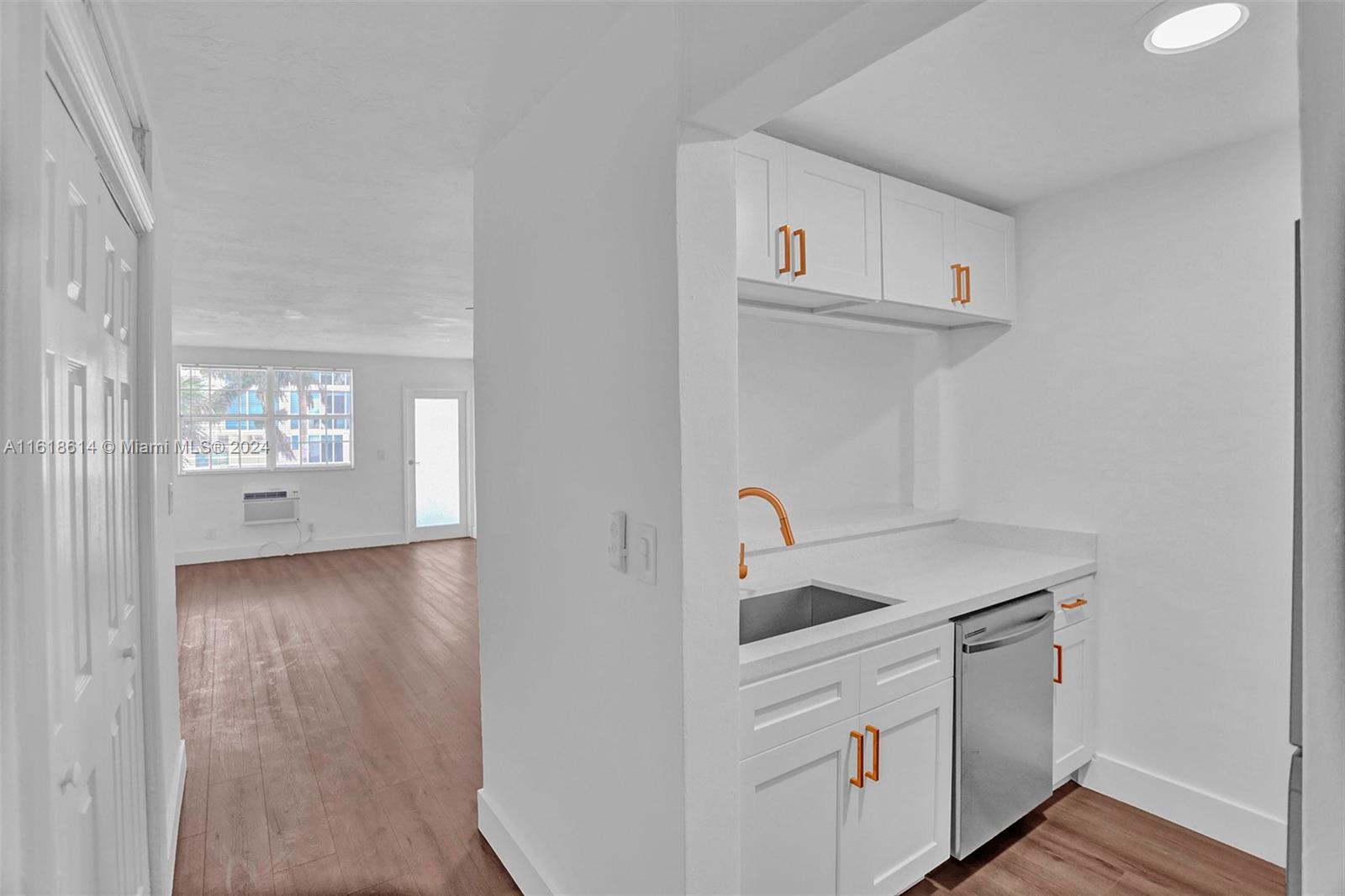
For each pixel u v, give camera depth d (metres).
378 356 8.04
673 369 1.34
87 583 1.17
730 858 1.41
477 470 2.34
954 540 3.04
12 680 0.66
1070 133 2.17
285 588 6.00
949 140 2.22
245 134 2.02
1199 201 2.34
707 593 1.37
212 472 7.15
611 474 1.56
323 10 1.42
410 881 2.12
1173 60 1.74
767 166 2.04
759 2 1.10
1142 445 2.49
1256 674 2.23
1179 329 2.39
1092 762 2.61
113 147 1.22
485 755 2.36
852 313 2.64
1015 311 2.83
